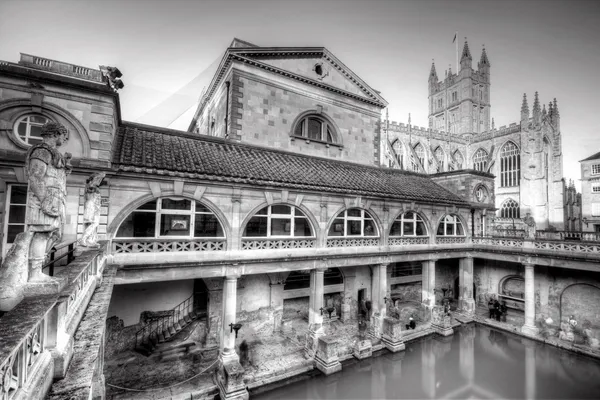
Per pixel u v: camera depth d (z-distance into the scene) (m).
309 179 18.22
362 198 19.91
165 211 13.80
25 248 4.55
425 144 54.44
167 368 15.34
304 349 18.12
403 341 20.64
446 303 24.23
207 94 27.78
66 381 4.35
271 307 20.16
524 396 15.17
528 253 22.34
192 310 18.45
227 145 19.30
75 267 6.36
